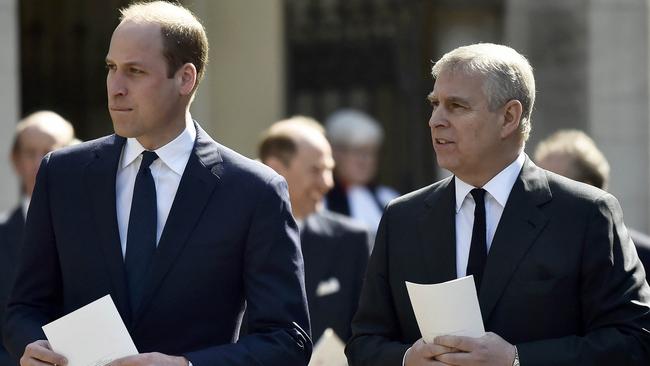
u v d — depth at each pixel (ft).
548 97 102.89
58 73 96.94
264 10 100.94
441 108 42.78
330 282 62.69
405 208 45.11
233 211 42.52
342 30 106.32
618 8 102.53
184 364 40.06
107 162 43.09
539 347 41.19
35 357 39.96
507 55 43.01
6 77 82.48
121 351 39.81
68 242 42.57
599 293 42.14
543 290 42.09
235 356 40.96
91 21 97.30
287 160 62.69
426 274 43.75
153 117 41.60
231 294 42.68
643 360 41.70
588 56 102.32
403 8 106.63
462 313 40.65
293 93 105.91
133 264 42.06
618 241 42.70
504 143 43.01
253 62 100.94
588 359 41.09
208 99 100.42
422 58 107.34
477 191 43.65
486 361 40.32
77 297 42.39
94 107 97.45
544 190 43.34
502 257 42.57
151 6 42.45
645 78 102.27
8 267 60.13
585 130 102.53
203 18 99.66
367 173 92.32
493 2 107.96
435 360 40.78
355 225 64.03
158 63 41.42
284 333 41.98
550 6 103.45
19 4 95.45
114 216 42.42
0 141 81.92
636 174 102.32
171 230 42.01
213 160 43.16
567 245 42.42
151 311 41.55
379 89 106.83
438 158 43.09
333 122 93.09
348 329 62.69
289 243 43.06
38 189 43.55
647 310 42.24
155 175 42.86
